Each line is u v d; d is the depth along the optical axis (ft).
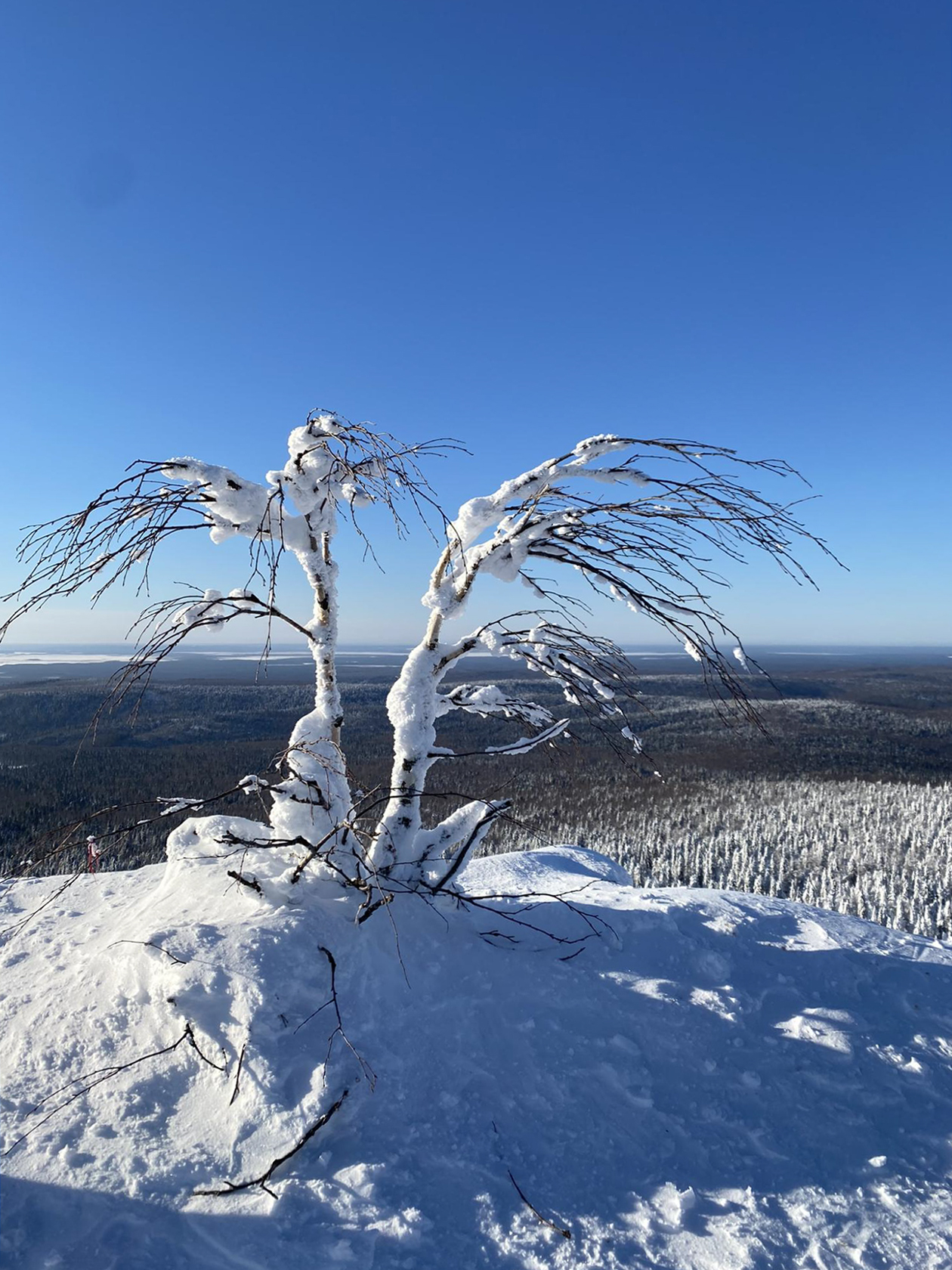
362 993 11.63
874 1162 9.59
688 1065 11.20
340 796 14.15
